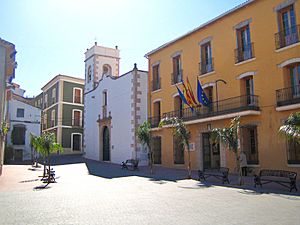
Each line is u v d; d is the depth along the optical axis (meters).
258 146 16.69
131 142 25.31
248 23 18.09
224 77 19.31
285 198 9.83
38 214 7.69
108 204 8.96
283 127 11.36
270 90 16.47
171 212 7.74
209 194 10.77
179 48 23.19
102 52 35.50
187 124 20.86
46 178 15.83
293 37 15.79
